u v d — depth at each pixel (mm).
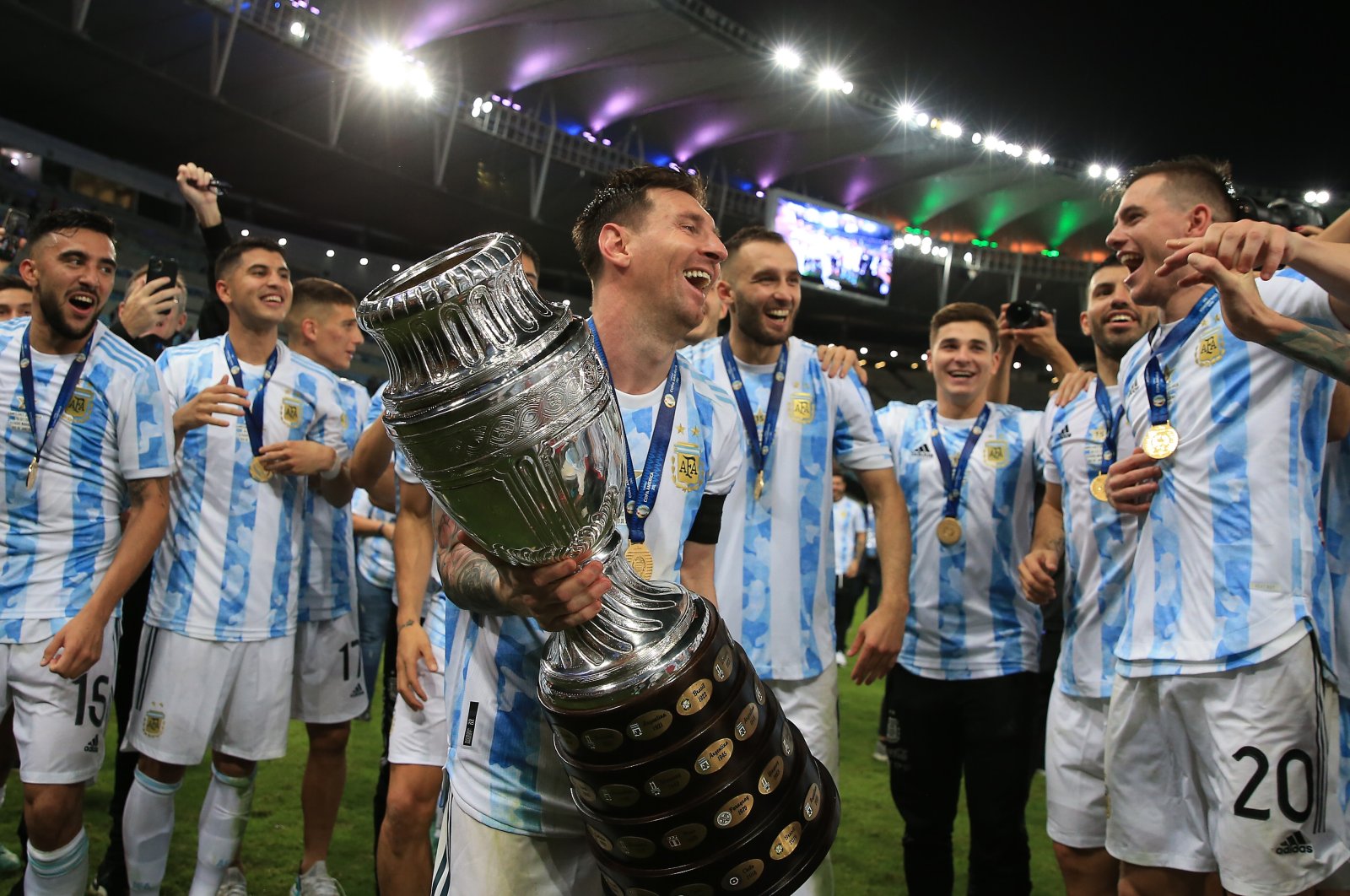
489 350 1255
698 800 1351
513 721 1730
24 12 16797
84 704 2934
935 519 3627
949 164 31172
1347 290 1881
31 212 18938
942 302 31391
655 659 1347
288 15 20688
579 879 1771
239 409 3574
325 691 3674
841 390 3176
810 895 2391
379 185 24203
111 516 3115
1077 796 2975
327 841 3514
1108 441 2996
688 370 2010
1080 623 3045
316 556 3752
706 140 30656
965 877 4094
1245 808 2170
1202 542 2330
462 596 1620
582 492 1338
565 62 25906
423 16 22641
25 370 3008
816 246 29094
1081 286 33500
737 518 3033
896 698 3617
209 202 4426
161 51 20125
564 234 28359
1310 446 2266
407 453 1310
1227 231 1926
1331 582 2465
